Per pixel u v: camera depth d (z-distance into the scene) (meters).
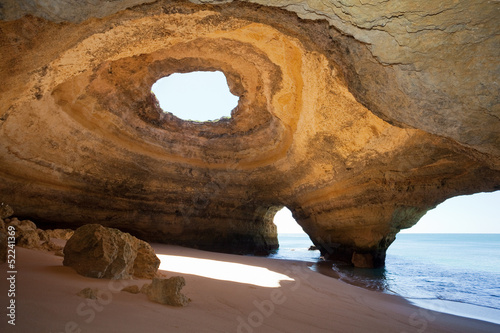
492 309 5.38
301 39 4.81
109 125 10.39
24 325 2.09
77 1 3.53
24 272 3.49
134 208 12.02
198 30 6.20
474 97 3.81
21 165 8.35
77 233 4.09
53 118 8.39
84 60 5.68
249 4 4.00
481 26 3.29
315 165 10.59
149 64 9.95
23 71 4.78
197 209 13.55
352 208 10.40
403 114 4.59
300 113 9.39
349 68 4.58
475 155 5.41
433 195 9.15
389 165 8.67
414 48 3.64
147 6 4.25
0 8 3.41
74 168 9.77
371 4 3.31
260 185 13.70
